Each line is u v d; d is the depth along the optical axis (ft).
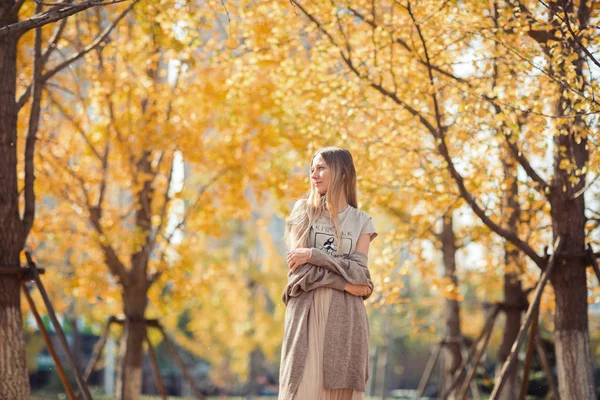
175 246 46.11
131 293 45.29
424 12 28.30
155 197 47.75
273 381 148.97
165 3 30.94
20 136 39.24
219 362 112.78
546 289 41.60
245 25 32.22
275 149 44.96
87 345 140.67
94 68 42.29
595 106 25.14
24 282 27.94
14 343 26.13
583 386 29.12
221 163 44.42
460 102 27.35
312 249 15.74
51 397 81.46
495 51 27.71
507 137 29.91
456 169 31.53
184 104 41.68
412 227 35.42
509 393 44.21
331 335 15.49
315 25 31.09
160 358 143.23
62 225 45.83
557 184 30.14
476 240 41.14
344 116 31.32
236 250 95.20
